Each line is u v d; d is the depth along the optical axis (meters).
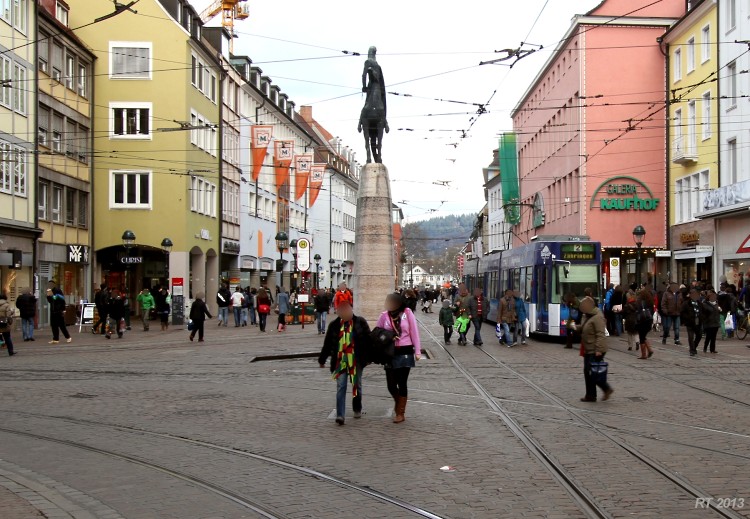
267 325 40.91
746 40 34.38
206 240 48.78
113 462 9.16
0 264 32.06
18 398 14.60
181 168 44.16
